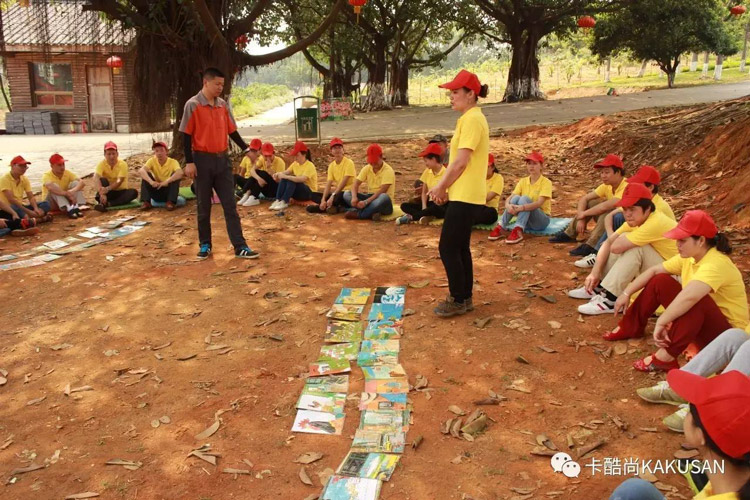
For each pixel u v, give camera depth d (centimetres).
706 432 185
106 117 2238
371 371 421
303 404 388
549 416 363
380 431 355
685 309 375
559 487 304
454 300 500
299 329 496
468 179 472
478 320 492
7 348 484
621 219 582
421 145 1352
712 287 371
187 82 1221
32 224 822
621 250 478
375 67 2802
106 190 927
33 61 2198
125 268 665
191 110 645
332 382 411
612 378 399
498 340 459
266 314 529
